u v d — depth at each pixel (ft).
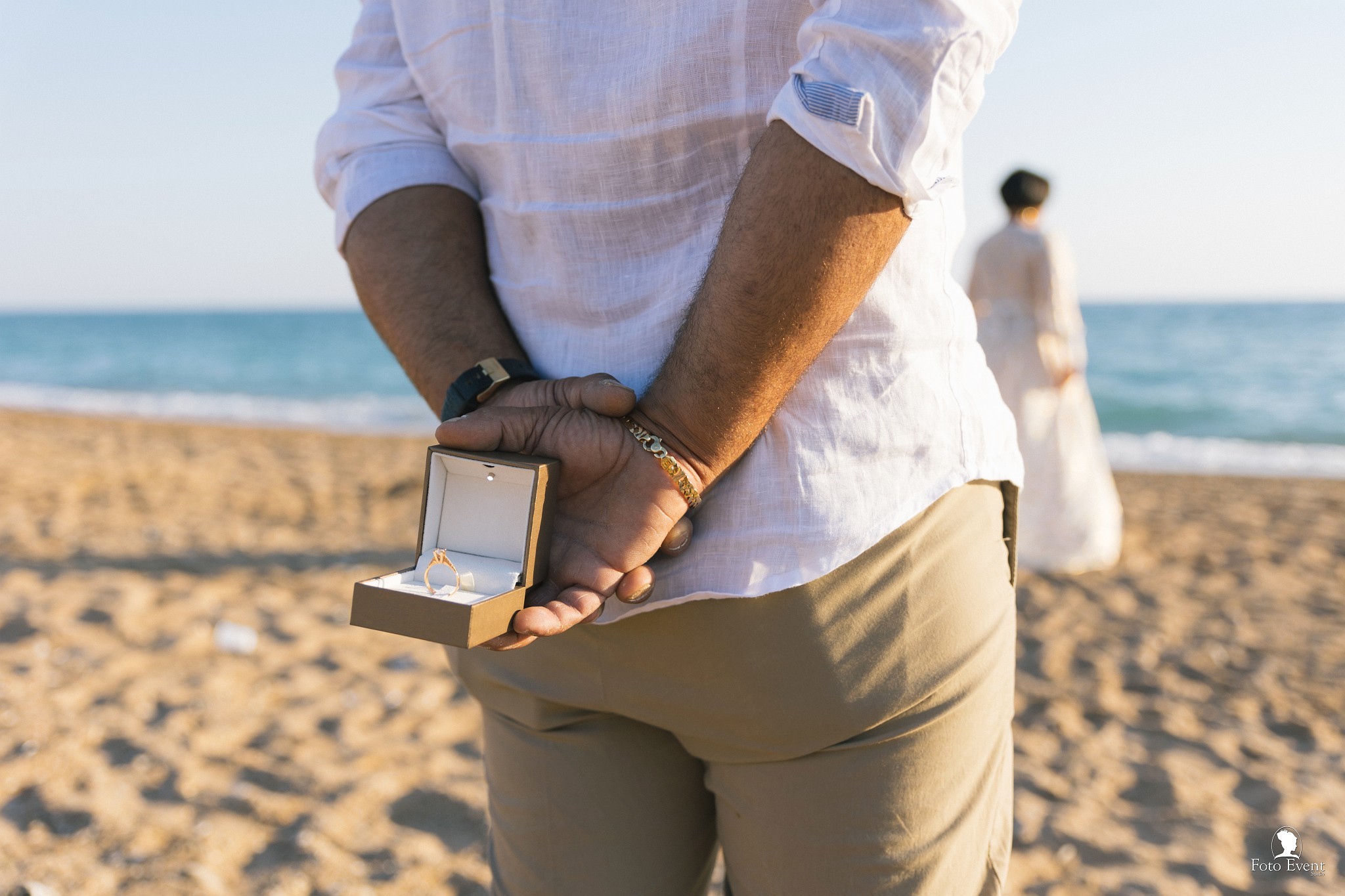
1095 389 84.07
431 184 3.69
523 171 3.31
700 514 3.09
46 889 7.53
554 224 3.27
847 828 3.20
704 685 3.21
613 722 3.63
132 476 27.61
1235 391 81.76
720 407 2.78
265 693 11.62
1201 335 136.87
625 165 3.10
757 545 3.02
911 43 2.49
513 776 3.76
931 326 3.13
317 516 22.84
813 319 2.65
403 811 9.09
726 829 3.55
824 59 2.56
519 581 2.84
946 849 3.25
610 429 2.92
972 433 3.23
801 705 3.11
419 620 2.68
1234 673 12.54
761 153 2.63
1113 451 48.21
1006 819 3.58
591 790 3.64
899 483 3.07
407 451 37.93
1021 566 17.31
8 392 90.53
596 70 3.10
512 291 3.53
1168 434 58.29
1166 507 24.80
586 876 3.66
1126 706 11.62
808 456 3.00
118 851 8.16
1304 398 75.46
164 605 14.58
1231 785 9.74
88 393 90.02
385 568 17.52
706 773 3.69
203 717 10.79
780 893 3.36
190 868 7.90
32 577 15.65
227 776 9.54
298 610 14.74
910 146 2.53
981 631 3.27
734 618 3.09
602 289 3.25
